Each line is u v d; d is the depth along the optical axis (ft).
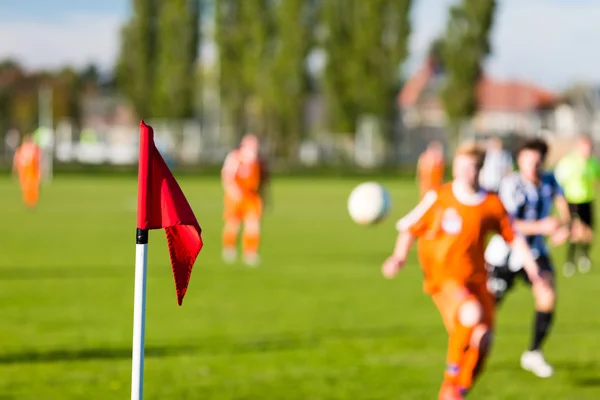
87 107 334.03
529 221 27.14
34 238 71.20
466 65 227.20
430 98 269.03
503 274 27.91
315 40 235.20
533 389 25.75
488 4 225.15
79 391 24.63
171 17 244.63
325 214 103.40
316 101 286.25
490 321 22.15
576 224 28.02
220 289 45.52
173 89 245.45
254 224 57.98
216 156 238.68
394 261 23.18
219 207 110.42
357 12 230.07
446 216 22.54
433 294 23.20
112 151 232.53
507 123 314.55
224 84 240.53
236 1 237.04
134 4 249.34
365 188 29.55
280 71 233.76
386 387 25.64
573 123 319.68
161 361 28.73
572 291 47.16
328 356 29.76
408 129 255.91
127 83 252.01
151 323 35.63
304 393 24.90
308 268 54.90
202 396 24.45
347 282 48.75
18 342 31.40
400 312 38.93
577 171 54.60
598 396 24.98
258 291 45.01
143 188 14.51
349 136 236.02
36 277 48.75
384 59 229.25
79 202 115.75
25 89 299.17
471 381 21.90
